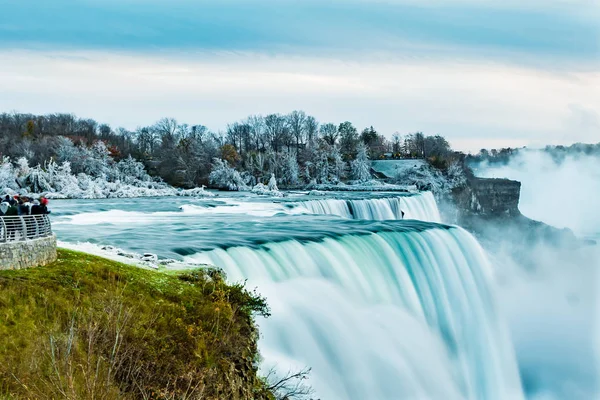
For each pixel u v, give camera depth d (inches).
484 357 1809.8
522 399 1860.2
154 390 775.7
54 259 1108.5
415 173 5595.5
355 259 1653.5
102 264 1113.4
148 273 1127.6
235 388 890.1
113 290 982.4
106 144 5895.7
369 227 2065.7
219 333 969.5
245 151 7101.4
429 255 1908.2
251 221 2329.0
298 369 1146.7
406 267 1785.2
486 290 2059.5
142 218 2492.6
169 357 847.1
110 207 3029.0
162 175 5388.8
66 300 901.2
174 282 1101.7
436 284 1839.3
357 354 1317.7
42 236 1097.4
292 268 1482.5
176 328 922.1
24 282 927.7
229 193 4591.5
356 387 1252.5
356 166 5816.9
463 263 2036.2
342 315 1381.6
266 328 1192.8
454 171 5664.4
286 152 5959.6
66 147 5039.4
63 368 713.0
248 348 999.6
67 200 3663.9
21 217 1035.9
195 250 1472.7
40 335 796.0
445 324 1758.1
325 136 7372.1
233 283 1212.5
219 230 1964.8
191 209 2918.3
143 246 1531.7
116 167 5078.7
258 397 947.3
